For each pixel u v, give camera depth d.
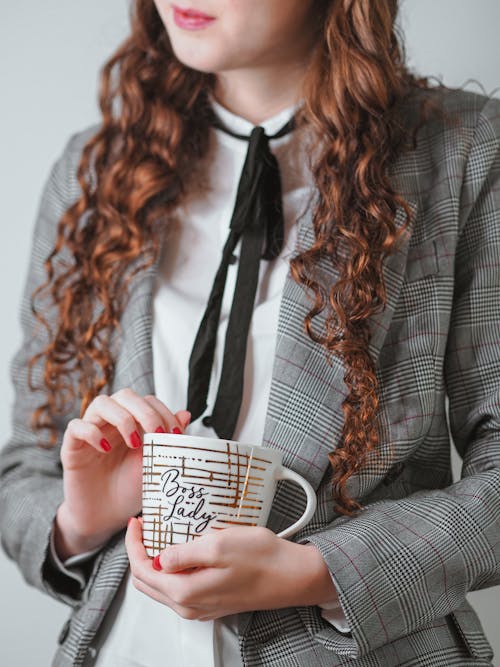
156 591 0.95
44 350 1.29
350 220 1.13
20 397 1.35
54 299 1.30
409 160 1.18
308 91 1.20
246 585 0.91
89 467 1.06
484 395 1.16
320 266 1.12
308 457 1.05
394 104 1.21
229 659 1.00
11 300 1.65
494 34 1.49
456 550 0.98
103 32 1.63
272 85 1.25
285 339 1.09
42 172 1.65
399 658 1.01
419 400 1.09
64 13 1.64
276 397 1.07
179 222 1.25
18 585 1.63
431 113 1.22
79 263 1.29
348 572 0.94
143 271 1.21
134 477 1.08
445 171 1.17
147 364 1.14
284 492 1.04
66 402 1.29
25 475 1.29
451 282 1.14
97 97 1.49
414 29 1.51
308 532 1.04
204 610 0.92
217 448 0.89
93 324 1.22
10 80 1.66
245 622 0.99
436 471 1.18
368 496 1.09
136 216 1.24
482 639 1.08
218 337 1.15
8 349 1.65
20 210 1.65
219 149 1.27
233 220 1.17
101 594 1.08
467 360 1.17
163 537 0.90
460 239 1.19
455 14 1.50
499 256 1.17
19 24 1.65
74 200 1.36
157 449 0.90
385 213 1.12
